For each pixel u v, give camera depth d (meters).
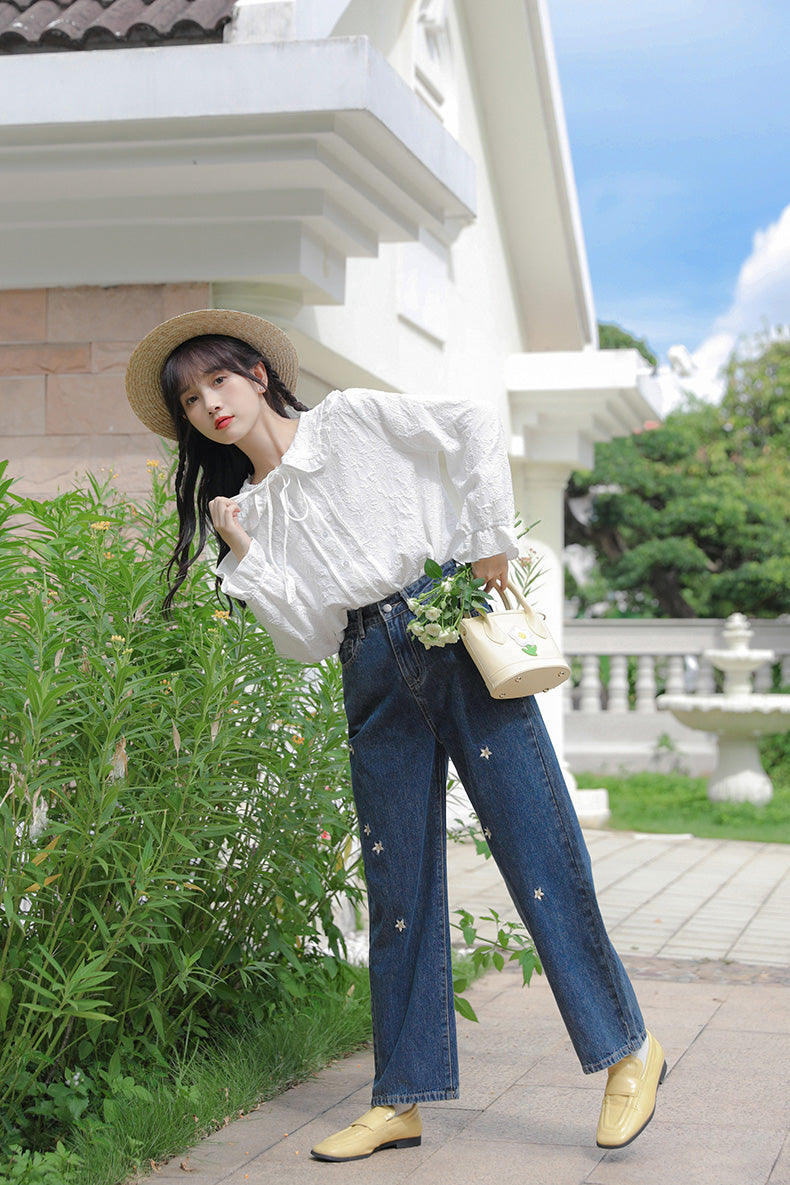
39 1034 2.63
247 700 3.08
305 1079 3.25
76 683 2.49
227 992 3.34
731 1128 2.83
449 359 7.89
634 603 17.66
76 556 3.10
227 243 4.92
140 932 2.91
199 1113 2.84
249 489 2.84
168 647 3.14
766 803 9.98
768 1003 4.07
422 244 7.31
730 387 17.44
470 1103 3.04
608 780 11.84
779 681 12.85
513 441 9.13
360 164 4.71
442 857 2.85
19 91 4.40
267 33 4.83
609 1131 2.62
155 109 4.34
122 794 2.78
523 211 9.42
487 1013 3.93
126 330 5.04
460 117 8.43
